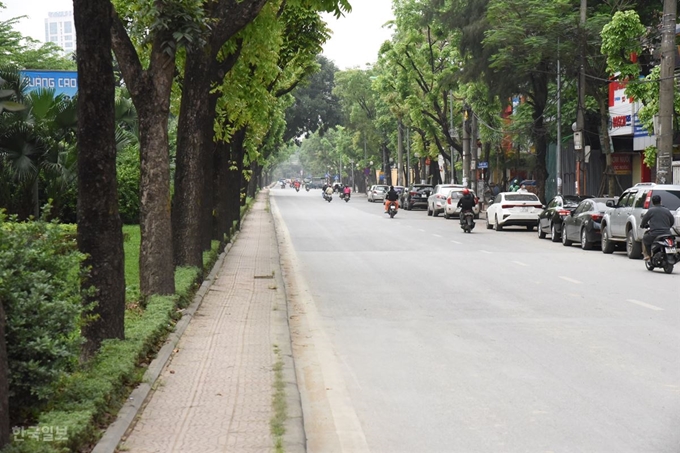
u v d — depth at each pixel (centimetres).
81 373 742
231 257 2373
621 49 3034
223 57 1775
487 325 1262
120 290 920
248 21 1488
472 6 4372
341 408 802
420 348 1093
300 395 833
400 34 5988
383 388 879
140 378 816
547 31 3709
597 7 3881
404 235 3394
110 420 680
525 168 6400
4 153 2222
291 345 1088
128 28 1535
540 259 2347
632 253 2350
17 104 441
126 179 3628
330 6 1631
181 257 1653
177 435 661
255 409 742
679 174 3447
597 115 4662
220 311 1352
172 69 1277
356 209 6203
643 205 2306
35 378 612
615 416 754
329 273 2022
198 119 1625
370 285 1781
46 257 691
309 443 694
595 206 2695
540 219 3266
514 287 1714
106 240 907
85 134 895
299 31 2425
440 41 5844
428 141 7469
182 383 843
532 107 4947
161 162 1311
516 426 729
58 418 605
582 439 686
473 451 660
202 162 1669
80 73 885
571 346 1086
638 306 1433
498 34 3753
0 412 489
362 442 693
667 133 2592
